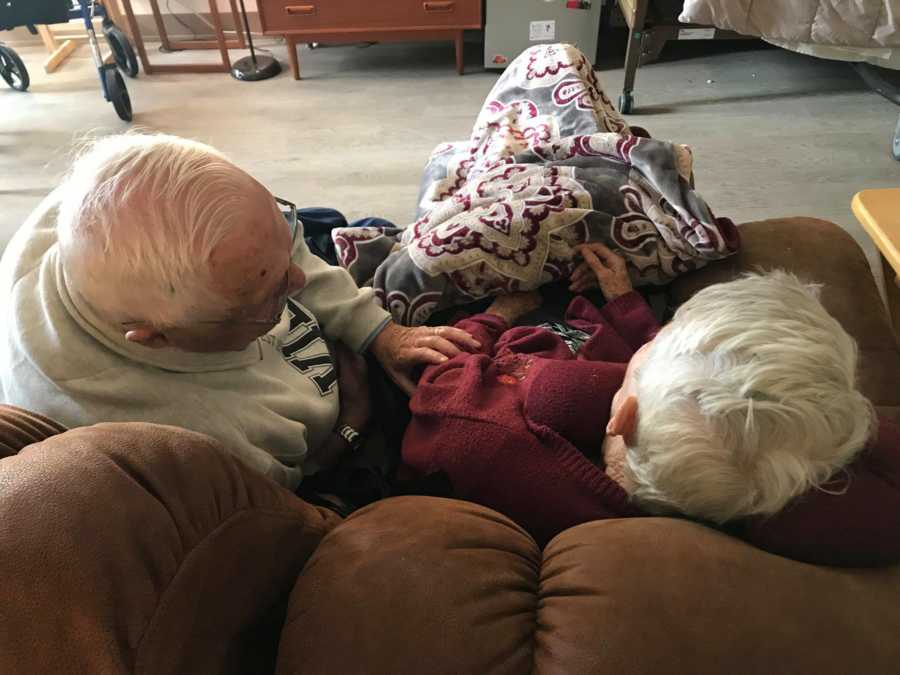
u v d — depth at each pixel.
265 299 0.70
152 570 0.45
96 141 0.71
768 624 0.49
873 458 0.58
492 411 0.80
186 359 0.74
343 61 2.92
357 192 2.18
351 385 1.06
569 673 0.48
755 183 2.10
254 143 2.43
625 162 1.22
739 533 0.61
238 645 0.55
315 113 2.58
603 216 1.17
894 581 0.55
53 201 0.78
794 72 2.63
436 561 0.54
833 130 2.31
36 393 0.68
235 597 0.54
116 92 2.48
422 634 0.50
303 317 1.00
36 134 2.54
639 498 0.67
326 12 2.61
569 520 0.72
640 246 1.17
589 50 2.69
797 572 0.53
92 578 0.41
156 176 0.61
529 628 0.53
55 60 2.98
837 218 1.96
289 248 0.71
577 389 0.80
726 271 1.16
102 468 0.45
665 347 0.64
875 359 0.98
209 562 0.50
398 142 2.40
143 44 2.99
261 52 3.03
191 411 0.73
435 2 2.58
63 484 0.43
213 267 0.62
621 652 0.47
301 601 0.54
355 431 1.00
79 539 0.41
